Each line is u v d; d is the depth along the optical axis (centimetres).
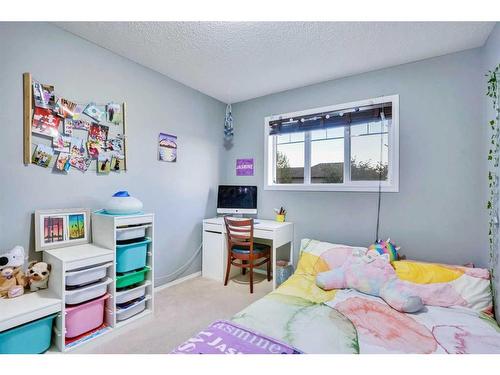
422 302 175
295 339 139
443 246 223
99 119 219
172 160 287
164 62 248
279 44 213
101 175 221
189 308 235
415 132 236
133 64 246
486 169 195
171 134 286
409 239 238
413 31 191
